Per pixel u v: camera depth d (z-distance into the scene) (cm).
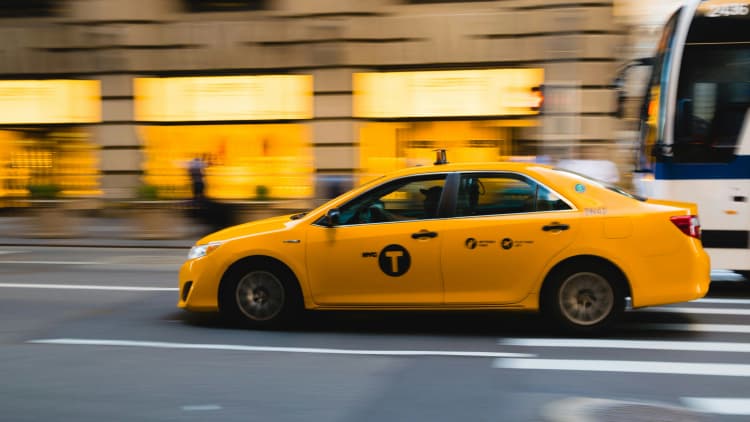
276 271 652
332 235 641
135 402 454
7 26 1894
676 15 888
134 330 661
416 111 1753
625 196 637
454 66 1725
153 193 1519
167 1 1825
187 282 671
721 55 854
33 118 1908
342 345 602
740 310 754
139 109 1861
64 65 1875
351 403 451
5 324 689
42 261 1170
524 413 434
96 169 1884
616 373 521
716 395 472
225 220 1515
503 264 624
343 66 1761
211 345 602
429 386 487
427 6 1730
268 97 1808
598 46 1639
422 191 646
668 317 718
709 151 856
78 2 1853
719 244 856
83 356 566
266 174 1703
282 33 1781
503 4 1691
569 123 1538
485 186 641
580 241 618
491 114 1719
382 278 635
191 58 1825
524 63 1688
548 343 609
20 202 1695
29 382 496
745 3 853
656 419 423
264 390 477
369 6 1742
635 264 616
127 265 1118
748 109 848
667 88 869
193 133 1853
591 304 627
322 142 1789
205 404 449
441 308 635
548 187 634
